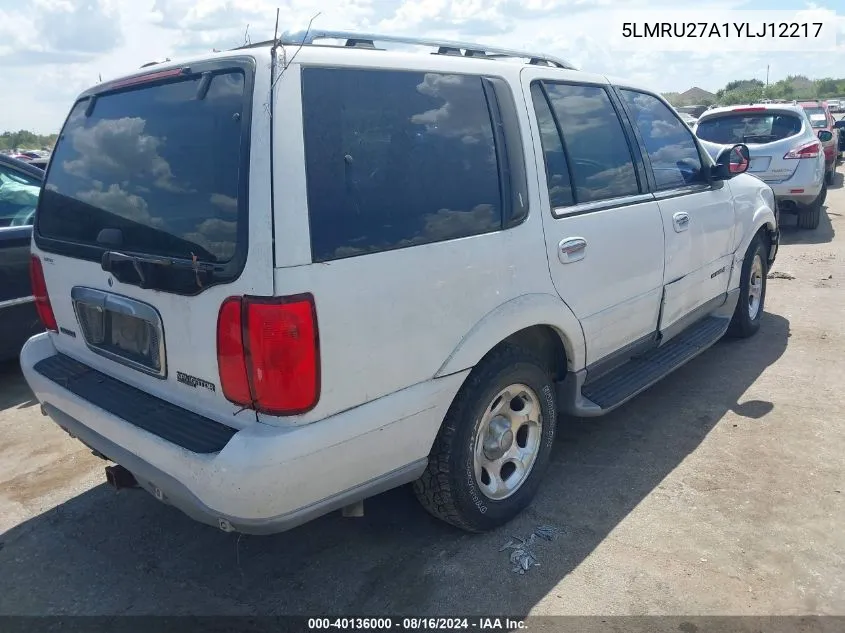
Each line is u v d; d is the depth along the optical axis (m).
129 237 2.69
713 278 4.72
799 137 9.66
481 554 3.03
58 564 3.09
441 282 2.65
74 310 3.09
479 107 2.93
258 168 2.23
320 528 3.27
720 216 4.67
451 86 2.84
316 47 2.44
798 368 4.97
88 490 3.70
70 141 3.16
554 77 3.39
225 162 2.35
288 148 2.25
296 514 2.36
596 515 3.28
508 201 2.96
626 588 2.78
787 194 9.67
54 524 3.39
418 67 2.73
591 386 3.79
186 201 2.46
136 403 2.74
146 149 2.67
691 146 4.55
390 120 2.58
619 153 3.76
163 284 2.47
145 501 3.58
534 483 3.31
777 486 3.46
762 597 2.71
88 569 3.05
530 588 2.81
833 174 16.44
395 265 2.49
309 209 2.28
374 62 2.58
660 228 3.91
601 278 3.47
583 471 3.68
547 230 3.12
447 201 2.72
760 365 5.06
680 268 4.20
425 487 2.92
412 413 2.61
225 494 2.26
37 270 3.32
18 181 5.34
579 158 3.43
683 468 3.66
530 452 3.28
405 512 3.38
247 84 2.32
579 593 2.76
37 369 3.26
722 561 2.92
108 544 3.23
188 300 2.42
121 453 2.66
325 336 2.30
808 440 3.91
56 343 3.38
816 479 3.51
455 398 2.85
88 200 2.94
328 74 2.42
